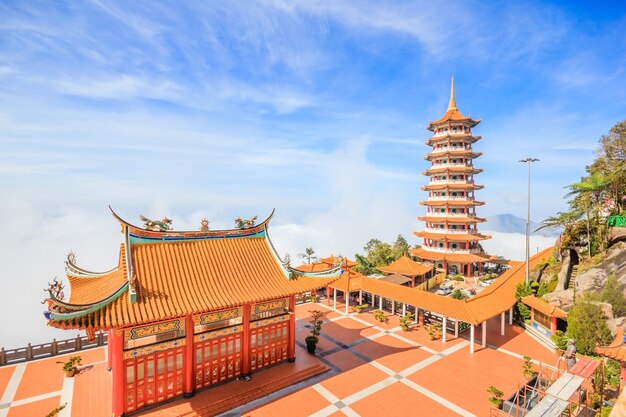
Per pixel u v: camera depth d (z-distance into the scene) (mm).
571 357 25688
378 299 52844
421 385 28938
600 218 46094
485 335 38125
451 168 72625
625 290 35625
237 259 30234
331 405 25969
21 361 31828
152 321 22219
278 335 31156
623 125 51781
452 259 69875
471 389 28344
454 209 74500
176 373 25375
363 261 76125
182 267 27156
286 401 26453
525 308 43469
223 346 27688
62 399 25828
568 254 46312
